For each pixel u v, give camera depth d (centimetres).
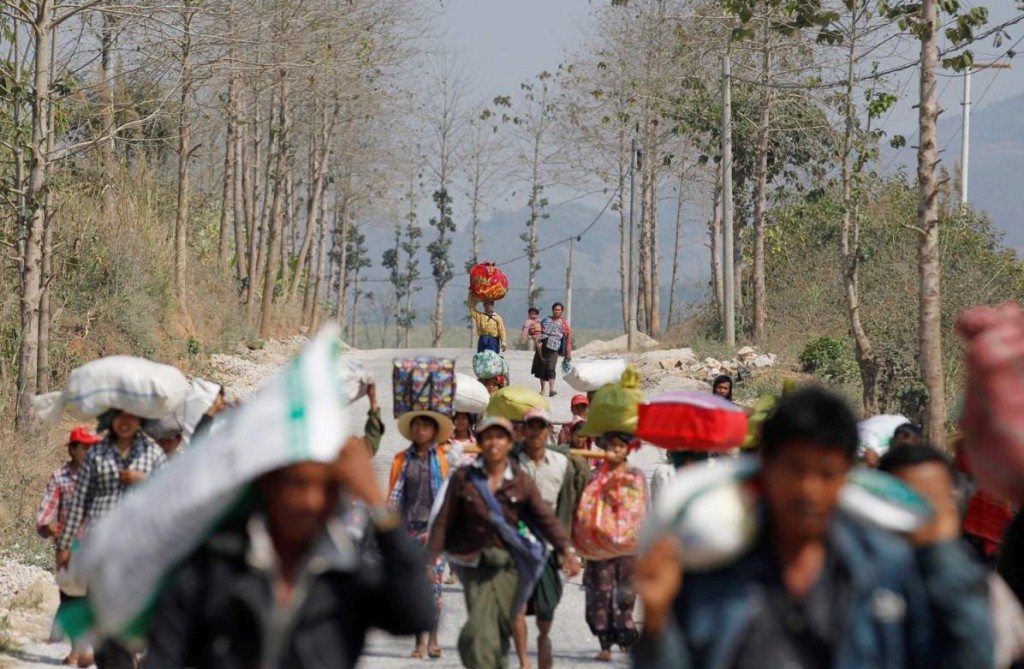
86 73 8238
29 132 7069
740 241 17575
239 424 1531
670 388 11969
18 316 7981
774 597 1422
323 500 1559
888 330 12525
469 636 3397
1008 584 2122
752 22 13262
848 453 1398
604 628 3950
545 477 4041
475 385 5100
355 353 18038
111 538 1530
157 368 3509
